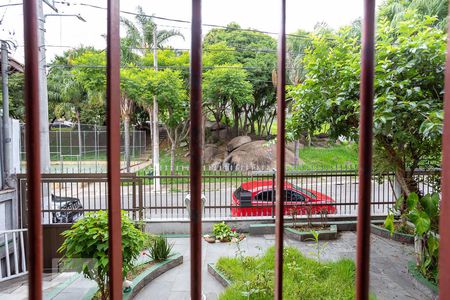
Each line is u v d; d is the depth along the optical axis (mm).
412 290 4105
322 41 4359
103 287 3398
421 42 3543
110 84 640
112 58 643
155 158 14680
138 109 22500
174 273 5016
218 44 16062
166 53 15594
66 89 19672
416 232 3980
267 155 17109
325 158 17688
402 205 4676
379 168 4816
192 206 675
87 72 13086
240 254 5016
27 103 631
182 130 17016
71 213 6426
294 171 7219
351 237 6469
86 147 18656
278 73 732
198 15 677
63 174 5676
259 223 7031
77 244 3318
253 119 22281
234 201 7617
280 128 727
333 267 4430
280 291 737
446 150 557
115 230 662
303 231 6496
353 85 3922
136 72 14125
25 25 630
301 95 4508
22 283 4801
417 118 3393
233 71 15578
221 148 20922
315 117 4500
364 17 667
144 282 4551
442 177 565
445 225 558
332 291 3611
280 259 734
